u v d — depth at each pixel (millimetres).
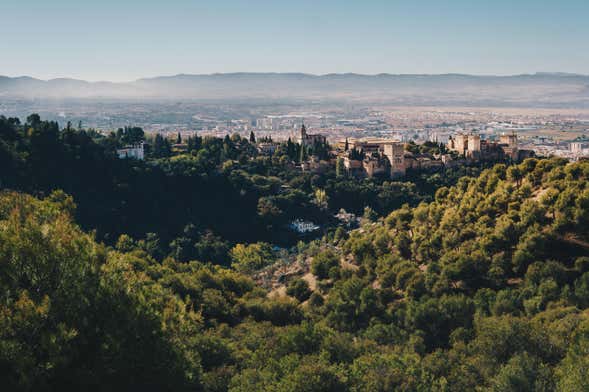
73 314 50000
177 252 190000
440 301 97875
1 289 49156
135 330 53719
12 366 44156
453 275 108875
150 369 53750
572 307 83750
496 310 91500
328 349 78000
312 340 79812
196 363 62375
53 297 50375
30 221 60219
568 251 106312
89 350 50344
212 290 113438
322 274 140000
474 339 81500
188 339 74625
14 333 46156
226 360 76750
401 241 133000
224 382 67312
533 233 108312
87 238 62625
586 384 54469
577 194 112312
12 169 191375
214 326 99250
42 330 47656
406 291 112312
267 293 142625
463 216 128875
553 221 112625
